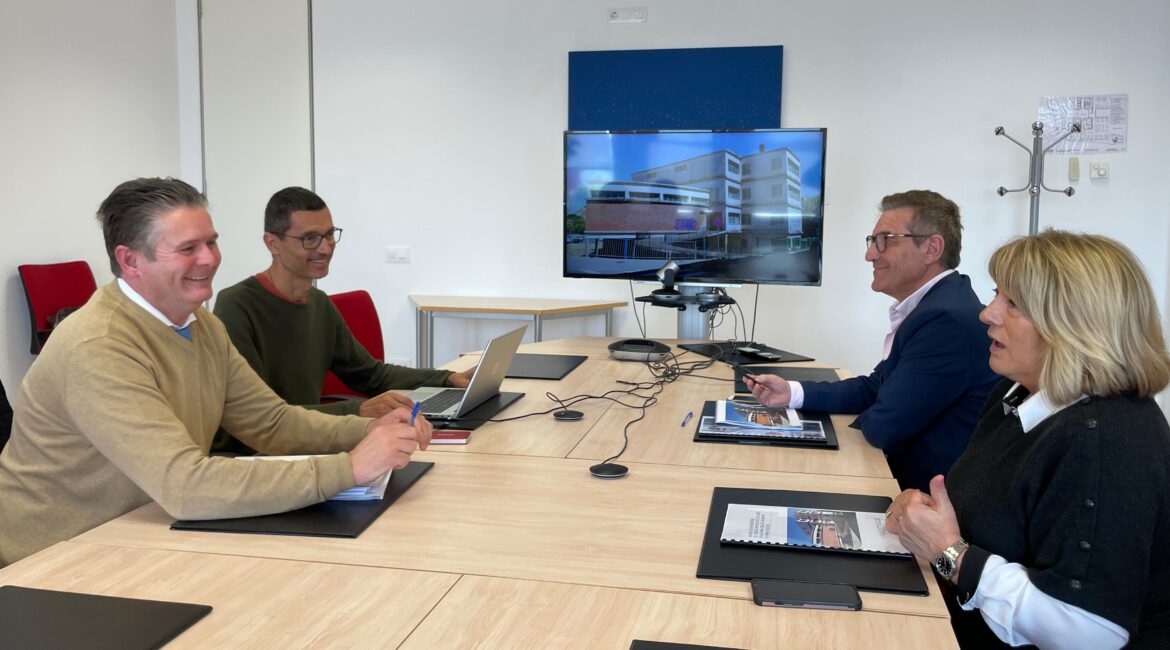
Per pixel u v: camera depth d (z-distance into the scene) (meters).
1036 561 1.25
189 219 1.65
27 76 4.58
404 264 5.48
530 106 5.21
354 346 2.91
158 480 1.49
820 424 2.21
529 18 5.15
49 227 4.75
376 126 5.39
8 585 1.25
